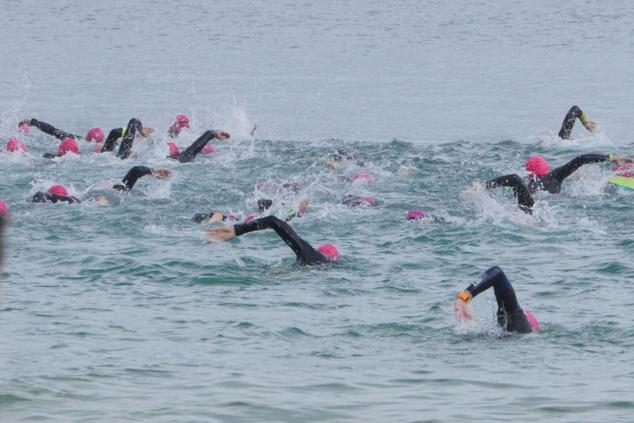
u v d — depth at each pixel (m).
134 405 24.50
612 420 24.00
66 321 34.38
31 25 185.25
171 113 100.81
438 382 27.44
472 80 126.19
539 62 141.88
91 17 199.25
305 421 23.58
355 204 55.72
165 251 45.44
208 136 71.38
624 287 39.53
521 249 46.22
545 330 33.66
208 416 23.73
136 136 77.00
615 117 98.69
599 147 77.19
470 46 159.75
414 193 59.84
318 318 35.22
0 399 24.69
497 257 44.72
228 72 131.62
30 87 117.12
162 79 124.56
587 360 30.28
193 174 66.25
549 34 173.38
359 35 174.00
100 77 125.69
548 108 104.94
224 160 71.38
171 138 85.38
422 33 176.50
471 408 24.84
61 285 39.81
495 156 73.06
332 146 77.19
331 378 27.67
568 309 36.34
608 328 33.75
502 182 51.91
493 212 53.12
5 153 72.75
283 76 128.62
